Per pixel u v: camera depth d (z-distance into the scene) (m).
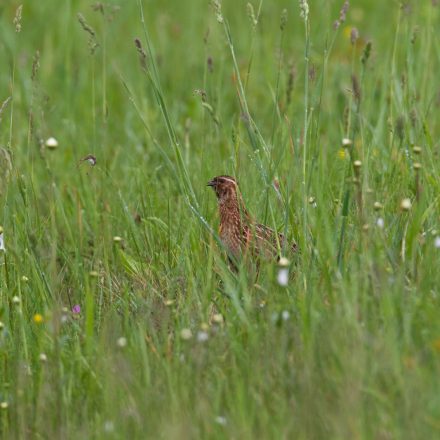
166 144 20.56
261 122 21.06
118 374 11.83
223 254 15.33
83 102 23.55
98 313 14.09
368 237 12.90
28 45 26.84
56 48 26.89
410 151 16.30
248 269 14.62
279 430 10.63
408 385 10.72
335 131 19.97
